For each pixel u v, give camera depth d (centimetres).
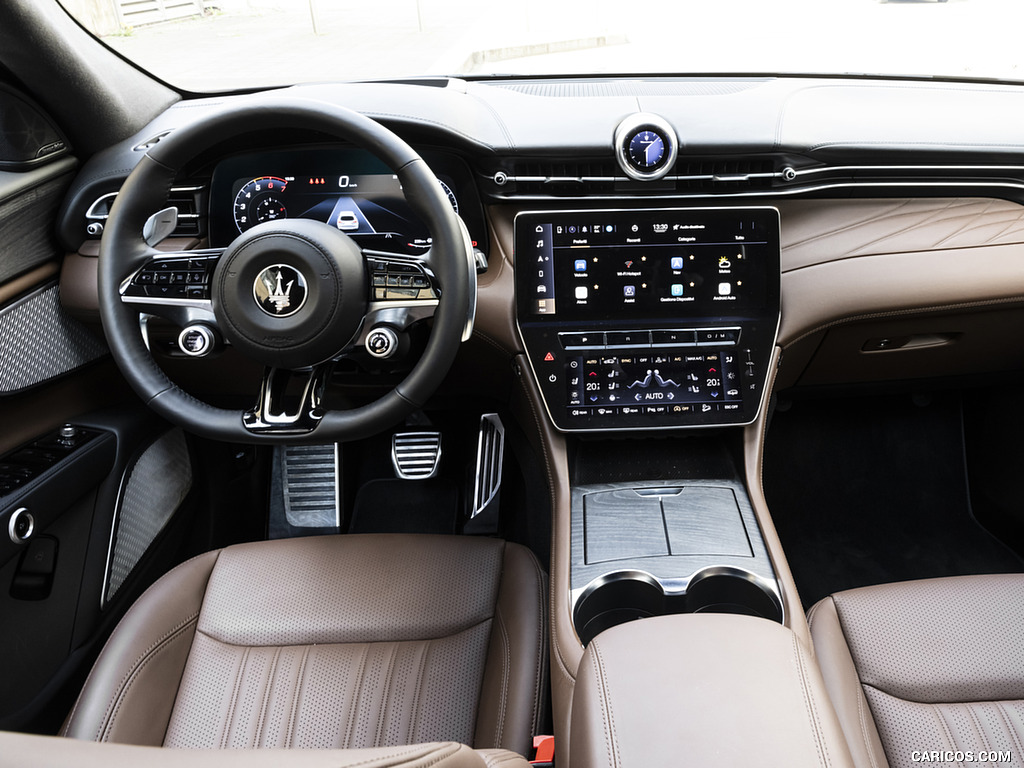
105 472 142
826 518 195
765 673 79
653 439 155
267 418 111
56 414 149
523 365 148
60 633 133
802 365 161
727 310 145
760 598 129
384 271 110
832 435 203
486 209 146
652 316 145
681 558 132
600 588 129
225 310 107
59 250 147
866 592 120
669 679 79
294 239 104
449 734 108
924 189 144
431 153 142
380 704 110
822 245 146
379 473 201
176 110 163
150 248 113
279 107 107
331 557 129
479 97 148
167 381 113
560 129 139
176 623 118
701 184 142
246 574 126
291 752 50
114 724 104
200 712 110
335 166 144
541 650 116
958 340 157
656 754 72
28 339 138
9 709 122
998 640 110
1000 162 139
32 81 134
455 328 110
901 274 145
